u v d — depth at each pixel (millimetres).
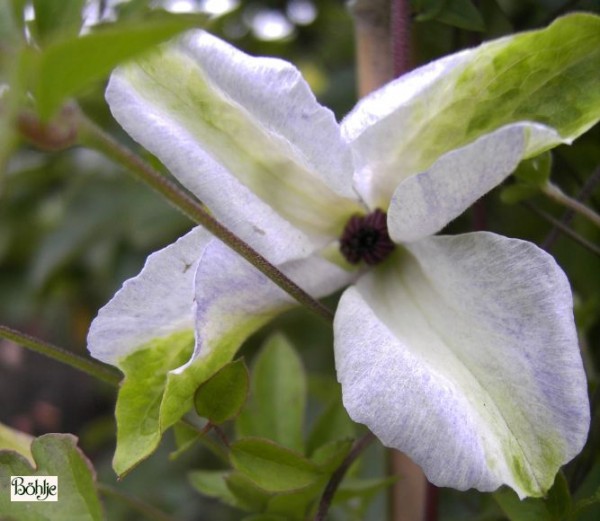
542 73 108
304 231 119
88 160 252
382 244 121
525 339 101
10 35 79
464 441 98
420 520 153
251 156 114
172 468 271
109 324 112
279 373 155
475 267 107
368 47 153
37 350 115
